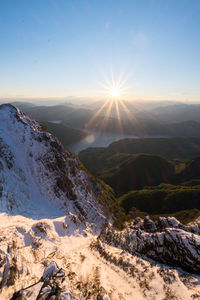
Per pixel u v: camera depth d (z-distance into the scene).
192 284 25.48
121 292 23.61
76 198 56.19
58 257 29.31
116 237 42.03
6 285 19.67
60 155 59.00
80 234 42.69
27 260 25.12
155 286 24.62
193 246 31.00
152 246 34.50
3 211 34.75
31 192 47.41
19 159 51.88
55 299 17.64
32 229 34.31
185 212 89.56
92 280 24.52
